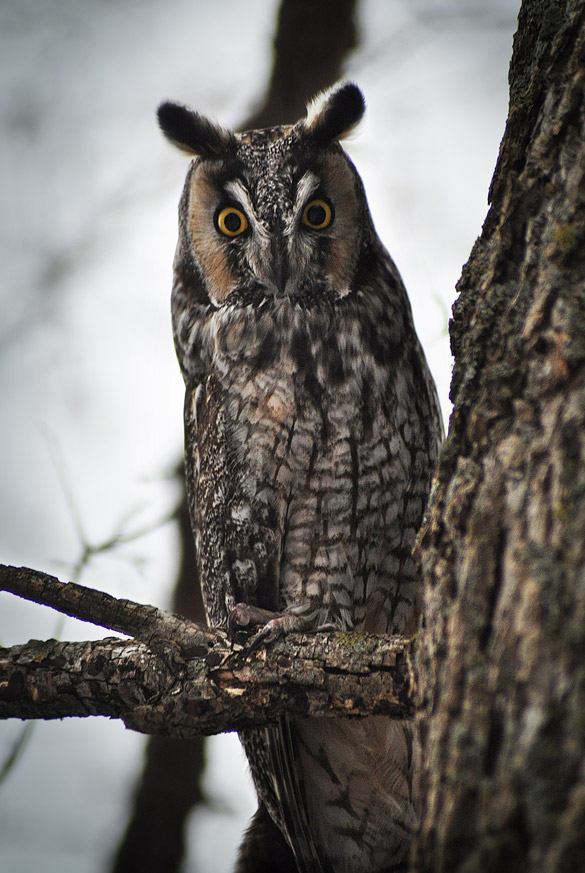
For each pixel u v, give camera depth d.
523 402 3.09
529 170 3.36
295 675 4.01
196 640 4.19
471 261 3.56
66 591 4.24
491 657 2.80
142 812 8.05
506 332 3.25
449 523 3.19
